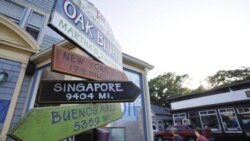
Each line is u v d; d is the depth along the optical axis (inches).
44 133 41.6
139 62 221.6
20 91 193.3
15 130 36.5
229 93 562.3
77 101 54.7
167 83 1652.3
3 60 184.7
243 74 1326.3
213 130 570.3
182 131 499.5
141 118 201.3
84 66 60.8
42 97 50.1
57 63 51.3
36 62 207.2
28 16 242.1
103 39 74.9
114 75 76.9
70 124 48.9
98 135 61.5
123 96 65.6
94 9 71.9
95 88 60.5
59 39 258.4
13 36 192.1
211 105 597.9
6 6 229.5
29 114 40.3
